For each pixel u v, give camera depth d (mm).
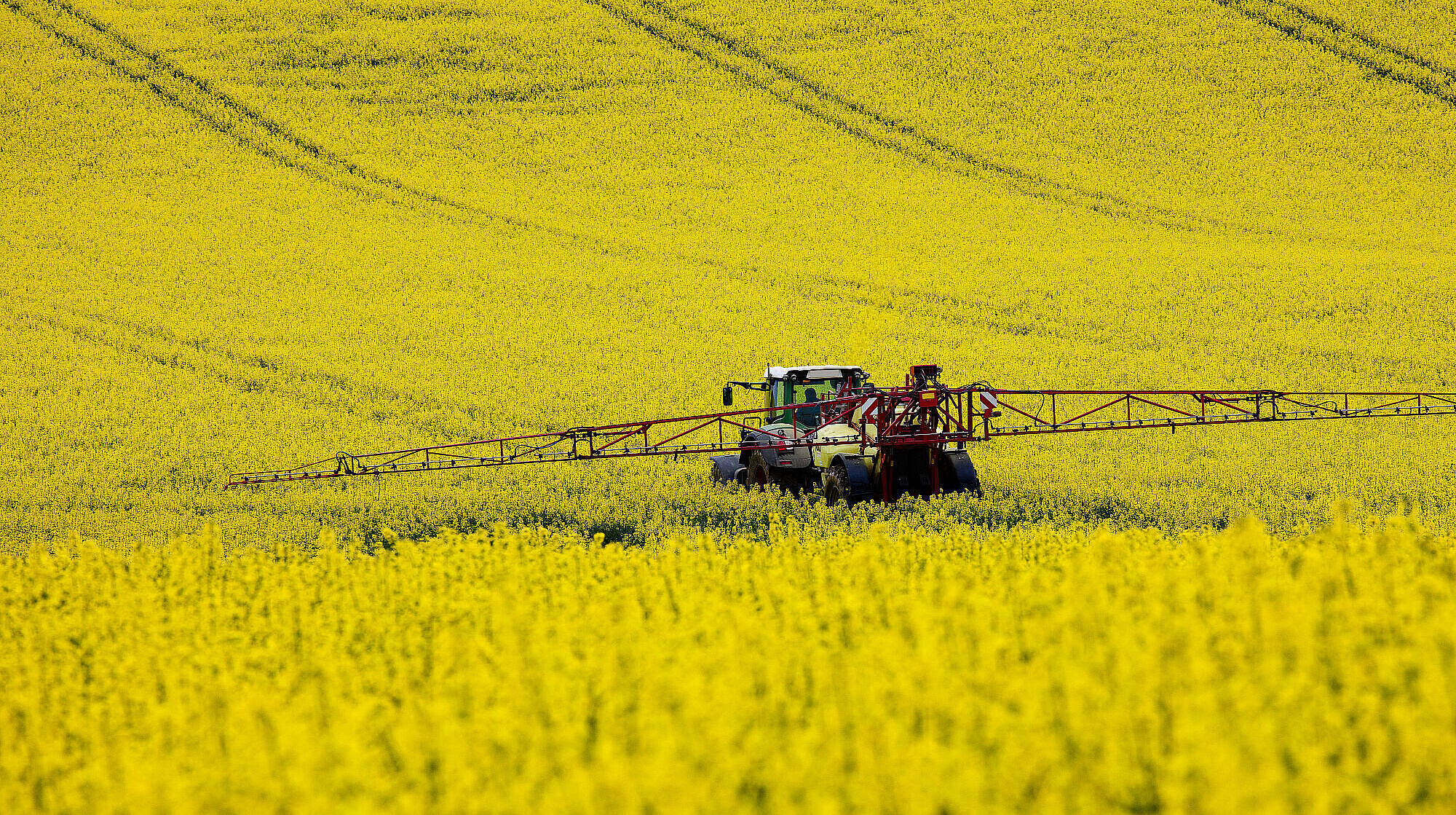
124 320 92062
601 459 63562
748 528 43438
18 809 18203
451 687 20688
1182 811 14727
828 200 124125
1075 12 161500
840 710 18000
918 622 21516
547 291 102000
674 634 22797
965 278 103438
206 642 25812
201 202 120000
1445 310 91688
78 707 21875
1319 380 79188
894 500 49406
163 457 63781
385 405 74938
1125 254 108875
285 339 89312
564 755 16188
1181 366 83000
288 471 60344
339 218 117688
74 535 44812
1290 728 17219
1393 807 15914
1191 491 49000
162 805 16375
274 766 17359
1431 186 124625
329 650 23281
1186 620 21438
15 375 79625
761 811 16250
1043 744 16406
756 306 98562
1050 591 25438
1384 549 29375
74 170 125438
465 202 122438
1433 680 17922
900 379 81125
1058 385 79250
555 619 25094
